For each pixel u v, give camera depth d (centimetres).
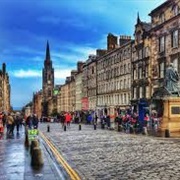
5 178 1300
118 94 8350
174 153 2069
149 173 1421
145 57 6625
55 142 2994
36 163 1600
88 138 3378
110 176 1376
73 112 12162
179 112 3822
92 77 10719
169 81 3900
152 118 4534
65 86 15588
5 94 16088
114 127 5450
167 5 5828
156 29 6181
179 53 5403
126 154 2067
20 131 4756
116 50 8512
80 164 1709
